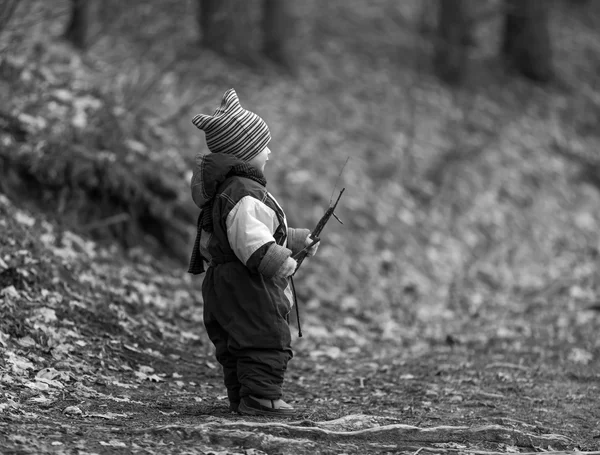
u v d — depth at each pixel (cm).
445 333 2256
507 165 4128
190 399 1310
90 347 1481
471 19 4791
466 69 4772
